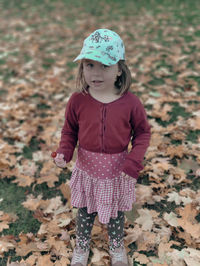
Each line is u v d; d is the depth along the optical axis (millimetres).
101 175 1776
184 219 2287
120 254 2049
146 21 7895
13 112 3994
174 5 9133
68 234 2273
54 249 2168
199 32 6695
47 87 4707
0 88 4824
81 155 1818
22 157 3219
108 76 1552
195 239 2172
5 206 2613
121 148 1761
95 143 1720
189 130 3357
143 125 1755
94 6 9953
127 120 1690
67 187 2723
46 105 4211
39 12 9703
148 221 2338
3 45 6879
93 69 1532
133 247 2184
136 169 1703
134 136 1807
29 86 4793
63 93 4488
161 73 4797
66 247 2191
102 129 1677
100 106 1653
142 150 1727
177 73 4797
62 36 7281
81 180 1856
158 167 2863
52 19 8844
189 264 2000
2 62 5906
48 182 2822
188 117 3600
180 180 2689
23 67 5570
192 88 4215
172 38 6457
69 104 1764
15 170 3002
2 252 2176
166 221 2334
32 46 6695
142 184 2736
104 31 1573
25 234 2293
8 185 2854
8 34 7691
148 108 3867
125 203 1862
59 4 10516
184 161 2938
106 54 1501
